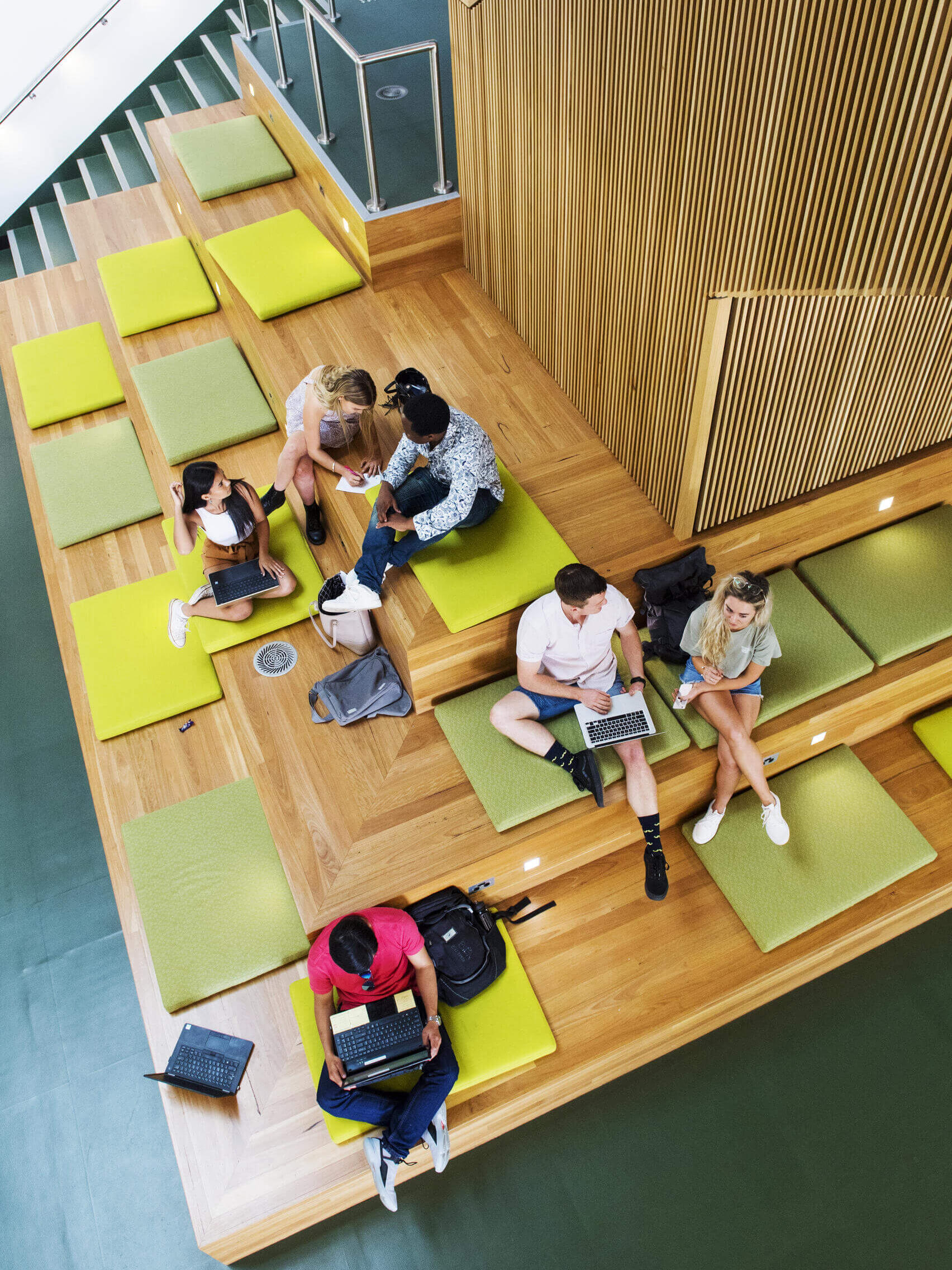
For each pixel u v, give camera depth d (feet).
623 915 11.80
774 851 11.88
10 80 22.04
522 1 10.77
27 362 17.85
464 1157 11.05
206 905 11.28
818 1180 10.72
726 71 8.00
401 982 10.14
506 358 14.53
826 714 11.88
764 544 12.70
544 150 11.68
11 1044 12.26
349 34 18.65
